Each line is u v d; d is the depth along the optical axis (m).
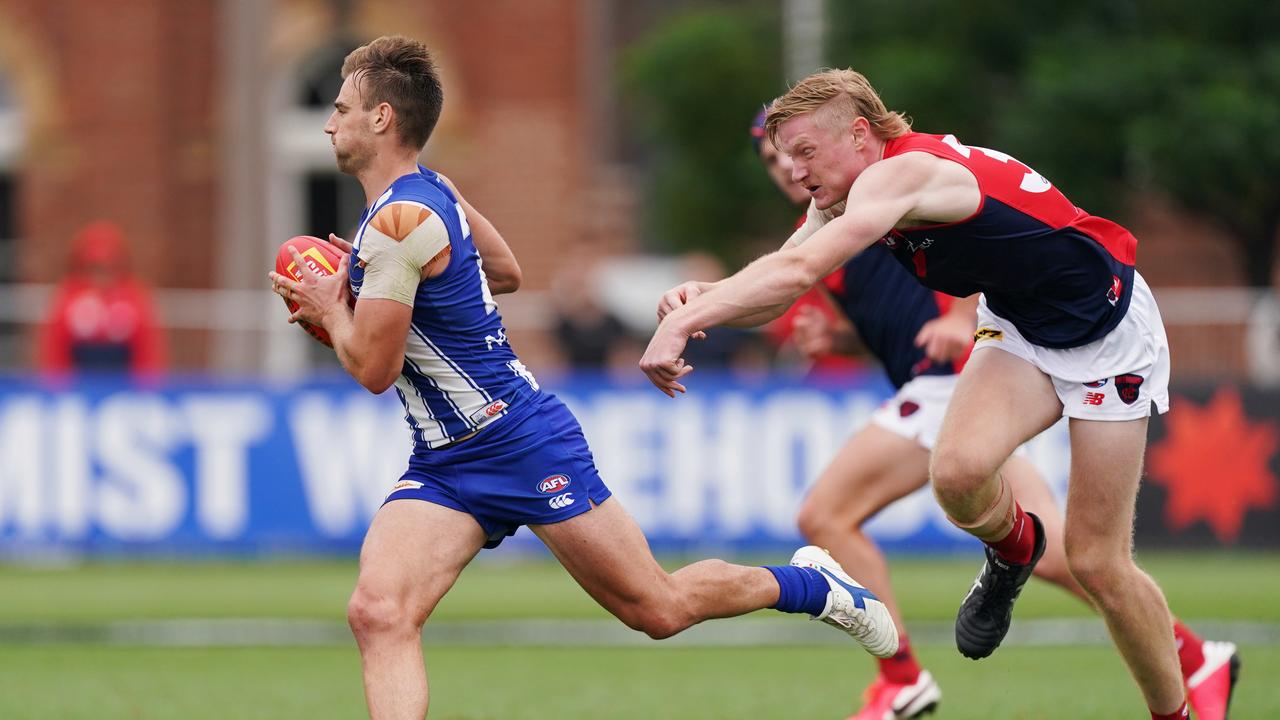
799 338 23.95
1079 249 16.83
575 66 71.31
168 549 43.47
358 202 71.62
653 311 67.38
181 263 71.31
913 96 57.53
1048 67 55.44
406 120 16.80
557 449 16.73
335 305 16.61
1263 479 44.56
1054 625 32.59
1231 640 29.38
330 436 43.47
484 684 25.75
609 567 16.86
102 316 46.75
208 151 71.12
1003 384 17.56
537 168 70.88
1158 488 44.53
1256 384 44.72
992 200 16.47
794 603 18.05
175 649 30.12
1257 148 53.22
